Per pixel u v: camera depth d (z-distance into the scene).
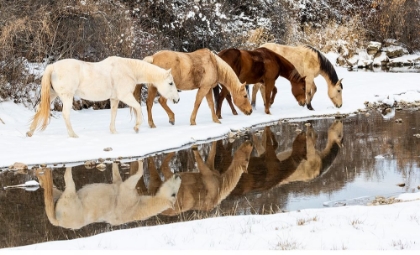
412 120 15.74
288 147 12.66
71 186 9.60
